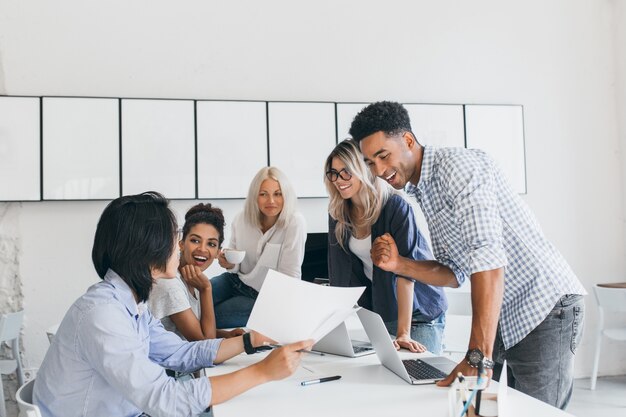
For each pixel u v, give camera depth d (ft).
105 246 4.88
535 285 5.92
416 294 8.11
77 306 4.75
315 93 14.01
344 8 14.24
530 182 15.06
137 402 4.55
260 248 9.84
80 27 12.89
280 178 9.82
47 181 12.40
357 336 7.66
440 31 14.75
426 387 4.97
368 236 8.26
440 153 5.81
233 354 6.05
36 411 4.05
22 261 12.43
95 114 12.67
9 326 10.94
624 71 15.34
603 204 15.47
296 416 4.29
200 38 13.46
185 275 7.90
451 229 6.06
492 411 3.80
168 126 13.01
